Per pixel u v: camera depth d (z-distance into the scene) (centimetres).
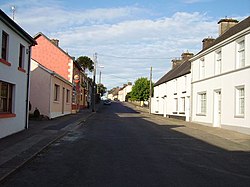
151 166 996
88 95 6781
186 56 4784
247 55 2030
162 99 4744
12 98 1639
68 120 2717
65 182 786
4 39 1497
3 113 1510
